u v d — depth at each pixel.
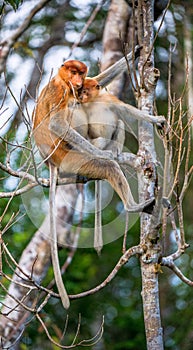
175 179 8.73
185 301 19.30
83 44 19.19
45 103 9.89
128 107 9.52
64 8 19.23
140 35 9.48
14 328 13.59
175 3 17.27
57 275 8.77
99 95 9.91
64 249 17.22
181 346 18.55
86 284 18.03
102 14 19.14
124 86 15.27
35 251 14.62
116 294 19.83
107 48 15.85
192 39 16.42
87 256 17.62
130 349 18.78
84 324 18.75
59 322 18.33
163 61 17.62
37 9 15.48
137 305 19.83
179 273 9.38
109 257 18.98
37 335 16.52
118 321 19.23
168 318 19.14
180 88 17.25
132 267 19.78
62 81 10.02
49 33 19.20
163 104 17.55
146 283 9.22
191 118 8.70
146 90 9.34
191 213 18.12
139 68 9.51
